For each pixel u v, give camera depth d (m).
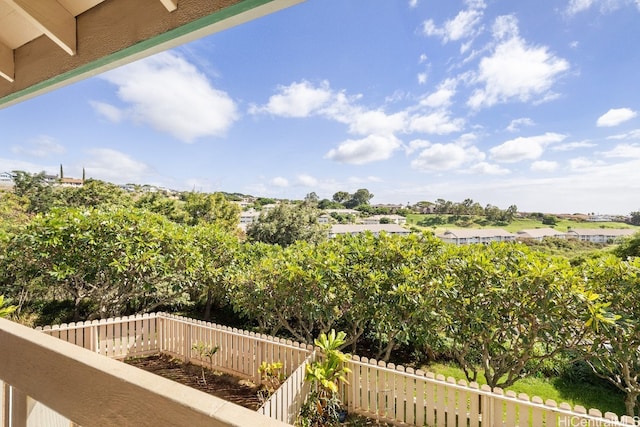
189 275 6.93
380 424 4.04
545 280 3.93
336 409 4.20
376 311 4.88
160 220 7.47
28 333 0.90
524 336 4.09
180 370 5.46
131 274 6.50
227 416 0.54
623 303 3.78
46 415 0.94
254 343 5.05
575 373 5.00
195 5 1.18
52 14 1.45
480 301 4.33
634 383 3.71
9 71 1.86
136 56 1.42
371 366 4.16
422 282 4.78
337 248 5.98
